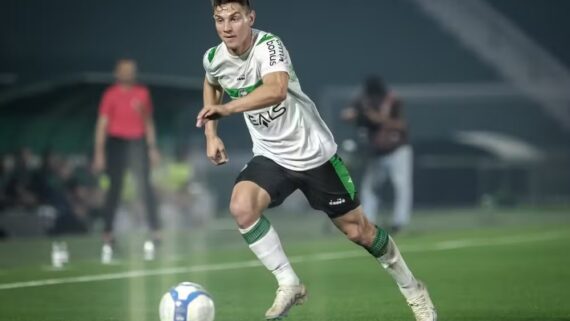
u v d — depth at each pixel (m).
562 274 26.86
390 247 16.75
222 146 16.55
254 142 16.86
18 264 30.23
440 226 48.81
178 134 48.59
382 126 41.62
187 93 47.00
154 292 23.45
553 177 67.81
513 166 67.31
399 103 41.81
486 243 37.97
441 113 77.75
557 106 76.62
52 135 46.69
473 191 67.06
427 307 16.89
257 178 16.27
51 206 43.03
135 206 43.47
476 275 26.69
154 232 35.88
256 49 15.86
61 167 44.50
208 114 14.86
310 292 23.20
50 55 71.19
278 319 16.05
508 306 20.70
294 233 44.56
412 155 66.62
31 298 22.47
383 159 41.84
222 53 16.17
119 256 32.78
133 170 35.25
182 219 47.72
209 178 61.44
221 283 25.17
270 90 15.30
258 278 26.30
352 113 42.06
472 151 67.25
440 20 83.56
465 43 83.19
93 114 46.91
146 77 44.53
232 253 33.78
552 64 81.00
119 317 19.58
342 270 28.30
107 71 69.94
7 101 44.56
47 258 32.12
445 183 67.00
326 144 16.45
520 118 76.88
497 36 82.69
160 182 47.41
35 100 45.03
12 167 43.56
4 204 42.31
